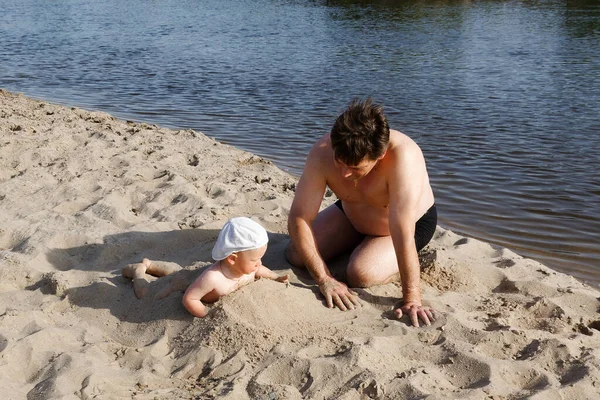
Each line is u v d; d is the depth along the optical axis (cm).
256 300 384
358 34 2273
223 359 352
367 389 323
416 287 408
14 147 742
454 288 450
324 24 2589
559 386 328
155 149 795
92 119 988
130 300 414
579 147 912
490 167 822
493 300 432
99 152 746
